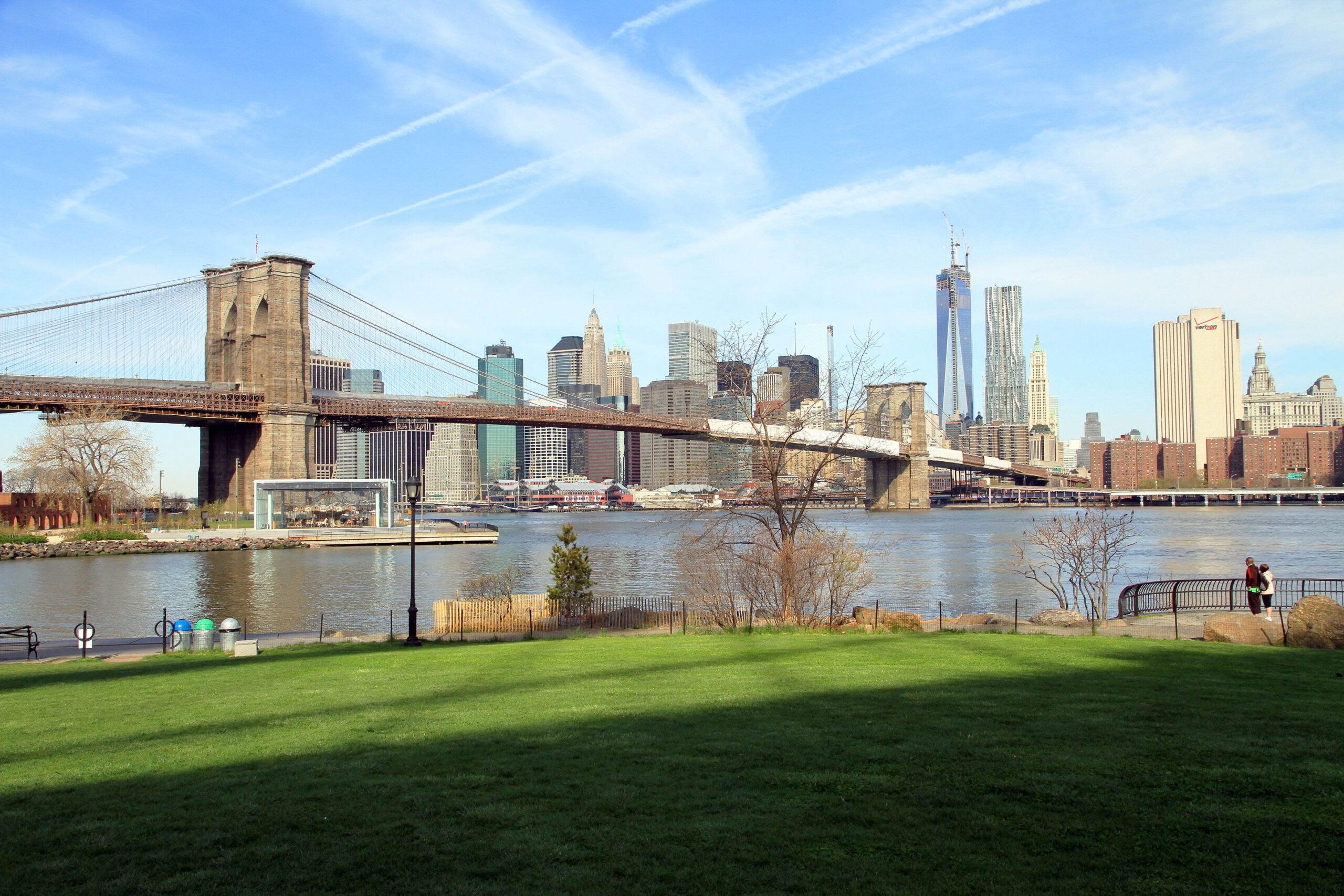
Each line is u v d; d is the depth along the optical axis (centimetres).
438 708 1664
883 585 6562
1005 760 1198
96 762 1310
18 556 9419
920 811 1008
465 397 16050
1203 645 2528
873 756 1223
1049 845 913
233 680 2184
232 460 14150
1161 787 1074
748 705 1603
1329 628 2469
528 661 2377
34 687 2195
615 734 1382
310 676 2209
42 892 844
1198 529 15562
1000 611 5197
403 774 1187
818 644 2675
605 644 2827
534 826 985
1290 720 1413
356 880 859
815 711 1533
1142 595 4212
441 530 12644
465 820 1007
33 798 1126
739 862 883
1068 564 5856
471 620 3816
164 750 1373
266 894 834
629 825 982
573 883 842
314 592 6425
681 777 1146
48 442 10675
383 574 7706
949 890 819
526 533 15912
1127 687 1744
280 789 1131
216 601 5950
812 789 1093
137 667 2648
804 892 820
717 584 4084
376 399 14175
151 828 1001
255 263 13975
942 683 1814
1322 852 881
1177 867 859
